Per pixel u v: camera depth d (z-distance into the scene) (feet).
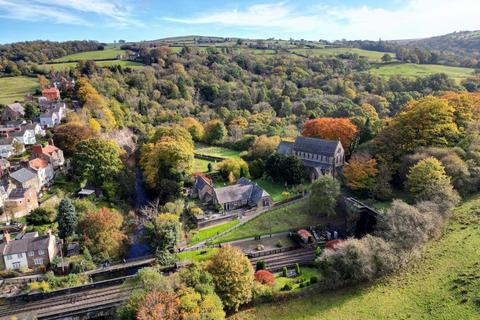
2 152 333.62
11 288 206.28
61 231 249.96
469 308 155.22
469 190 246.06
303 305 179.22
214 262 182.29
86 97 471.62
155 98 611.06
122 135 457.68
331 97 588.09
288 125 508.12
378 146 305.53
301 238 242.37
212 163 397.80
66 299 197.06
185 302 150.71
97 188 317.22
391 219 203.21
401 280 185.06
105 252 233.96
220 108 593.42
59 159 345.31
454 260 187.83
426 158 250.57
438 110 297.33
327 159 333.42
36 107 431.43
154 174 327.88
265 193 290.56
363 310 169.89
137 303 154.20
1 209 256.73
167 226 235.40
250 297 179.01
